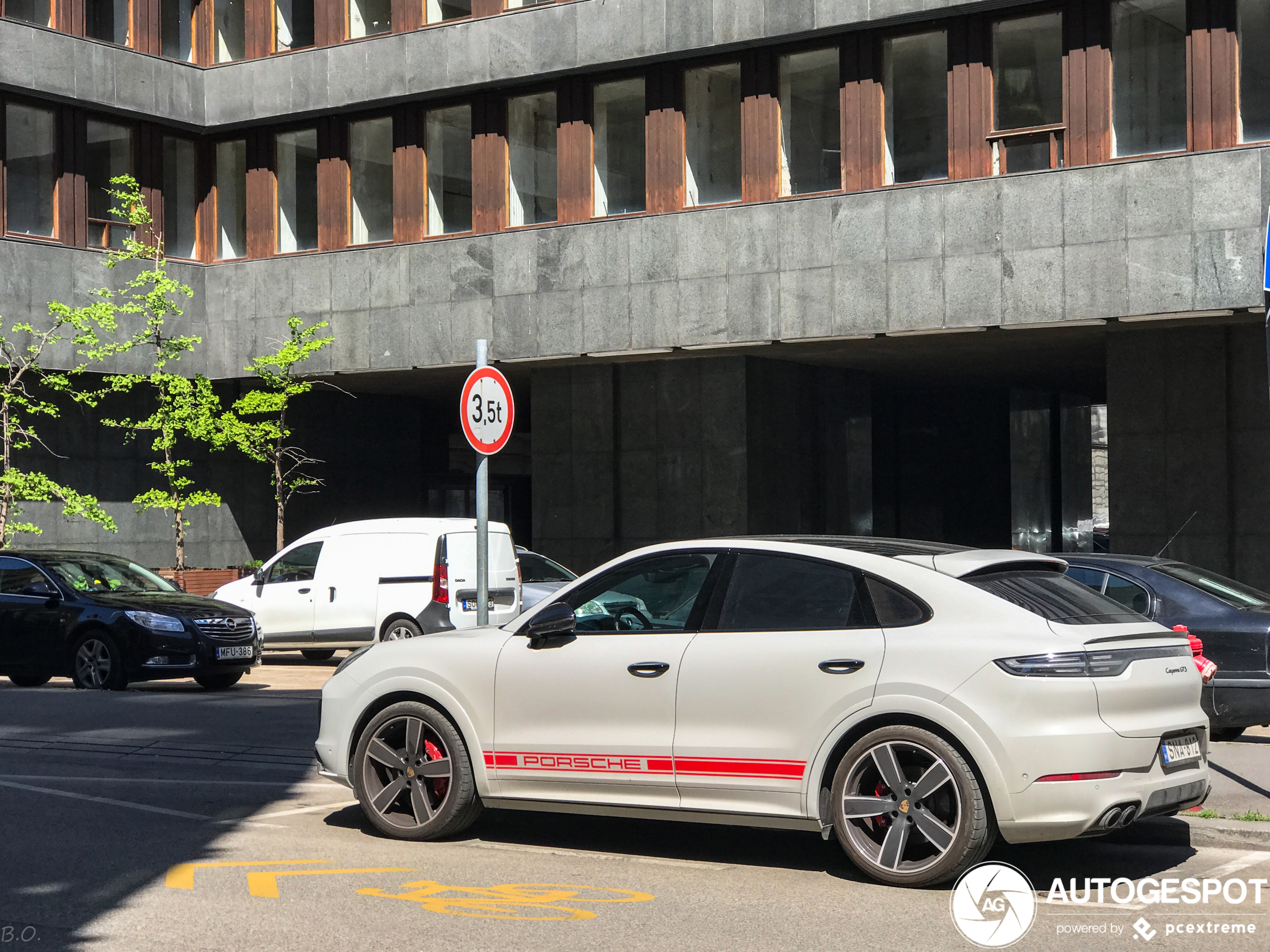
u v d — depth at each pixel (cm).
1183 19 2019
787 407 2592
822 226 2250
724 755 709
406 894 668
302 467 3067
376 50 2650
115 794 958
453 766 785
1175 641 698
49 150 2664
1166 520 2128
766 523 2520
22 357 2581
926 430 3522
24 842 798
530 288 2505
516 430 3725
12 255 2578
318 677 1855
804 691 692
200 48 2859
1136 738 651
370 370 2670
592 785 746
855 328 2223
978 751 648
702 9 2331
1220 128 1989
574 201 2491
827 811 695
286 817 877
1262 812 808
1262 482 2069
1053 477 3438
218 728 1241
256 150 2831
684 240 2366
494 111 2572
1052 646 651
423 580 1855
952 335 2219
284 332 2770
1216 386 2097
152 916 625
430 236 2647
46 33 2611
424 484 3356
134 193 2680
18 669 1644
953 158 2170
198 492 2884
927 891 673
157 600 1634
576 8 2447
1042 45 2119
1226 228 1962
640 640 744
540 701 762
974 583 688
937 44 2200
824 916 625
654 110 2419
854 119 2250
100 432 2842
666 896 666
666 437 2542
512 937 589
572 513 2617
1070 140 2083
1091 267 2052
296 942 582
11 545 2677
